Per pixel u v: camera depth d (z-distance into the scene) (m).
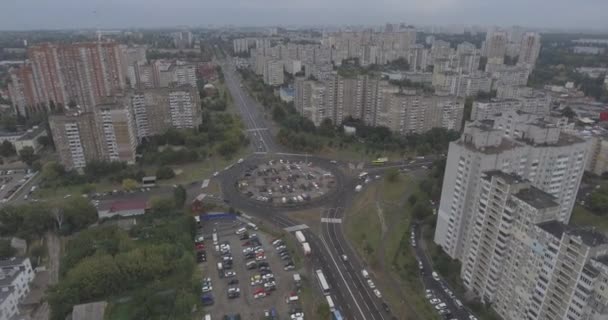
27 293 190.00
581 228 144.88
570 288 137.88
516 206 160.88
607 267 124.44
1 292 173.88
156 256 197.88
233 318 176.75
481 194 181.88
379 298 190.50
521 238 160.00
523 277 160.88
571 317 138.50
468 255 196.00
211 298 187.75
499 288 177.25
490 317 176.75
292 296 189.50
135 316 175.38
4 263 190.88
